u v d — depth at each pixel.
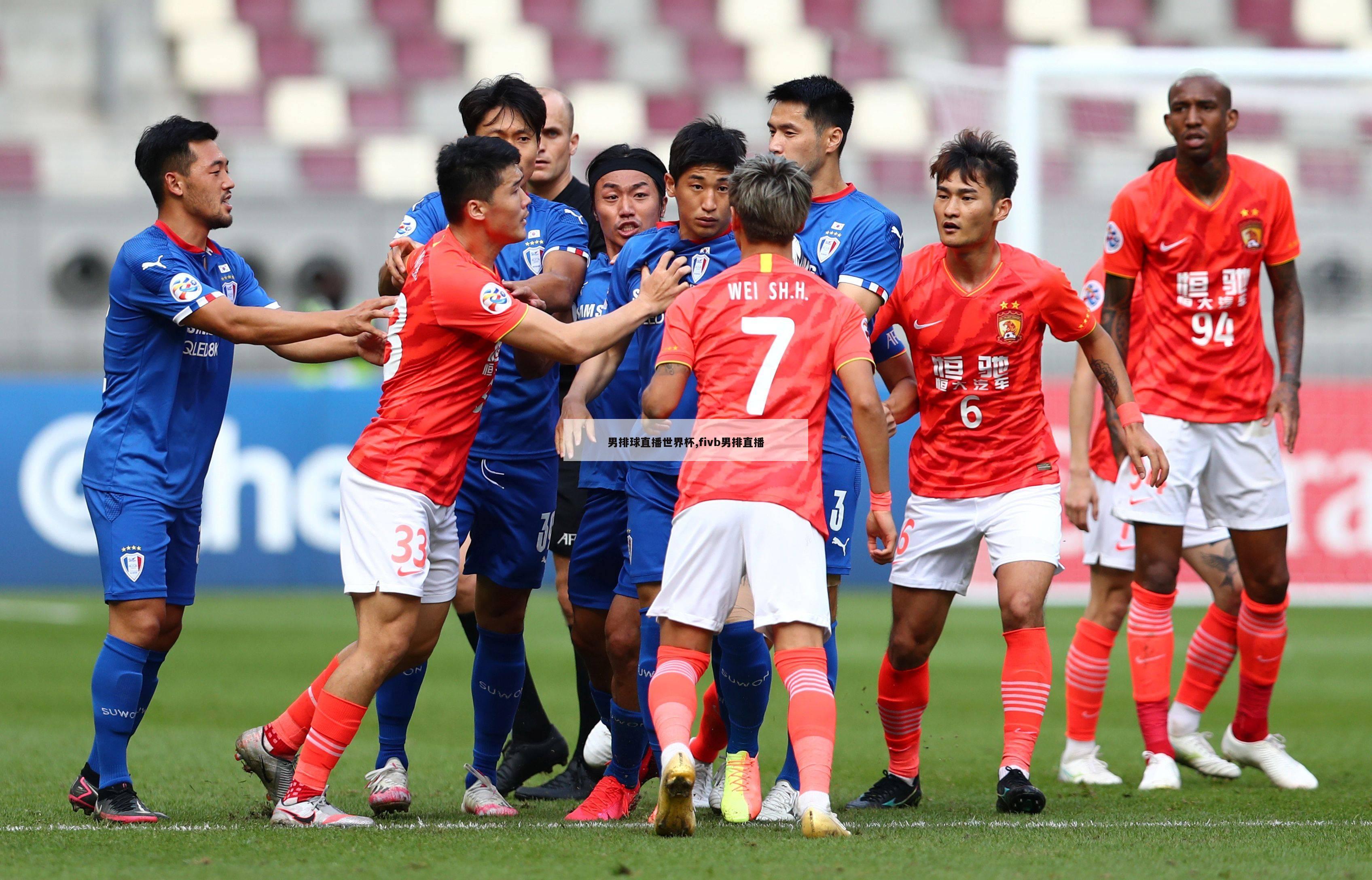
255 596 46.72
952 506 17.67
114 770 16.11
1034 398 17.47
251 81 74.56
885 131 73.06
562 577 21.45
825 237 17.77
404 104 74.38
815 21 76.31
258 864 13.09
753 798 16.27
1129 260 20.44
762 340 14.87
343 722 15.54
